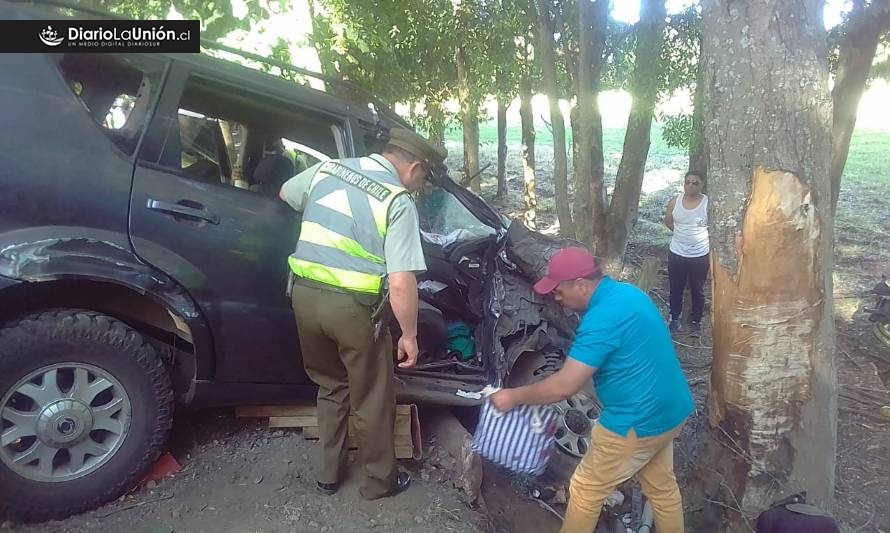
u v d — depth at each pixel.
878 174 15.57
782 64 2.79
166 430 2.83
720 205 3.02
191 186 2.81
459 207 3.96
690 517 3.34
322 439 2.97
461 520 3.03
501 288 3.83
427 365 3.70
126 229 2.65
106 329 2.64
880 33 5.92
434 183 3.78
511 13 8.82
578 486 2.85
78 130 2.59
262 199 2.99
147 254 2.68
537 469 3.04
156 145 2.74
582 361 2.57
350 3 6.11
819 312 2.98
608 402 2.70
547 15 6.35
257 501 2.93
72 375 2.64
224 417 3.52
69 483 2.63
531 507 3.52
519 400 2.71
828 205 2.92
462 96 10.76
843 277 8.33
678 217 6.33
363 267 2.65
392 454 2.98
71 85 2.76
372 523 2.89
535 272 3.92
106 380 2.67
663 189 14.57
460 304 3.92
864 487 3.85
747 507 3.17
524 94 10.81
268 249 2.97
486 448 3.00
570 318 3.97
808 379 3.03
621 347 2.58
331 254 2.66
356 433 2.92
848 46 6.00
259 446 3.33
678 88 8.24
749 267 2.95
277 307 3.03
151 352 2.76
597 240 6.79
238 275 2.90
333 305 2.66
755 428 3.10
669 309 7.00
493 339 3.67
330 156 3.46
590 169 6.52
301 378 3.17
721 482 3.26
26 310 2.60
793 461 3.12
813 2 2.82
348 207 2.65
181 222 2.76
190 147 3.10
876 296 6.75
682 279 6.43
